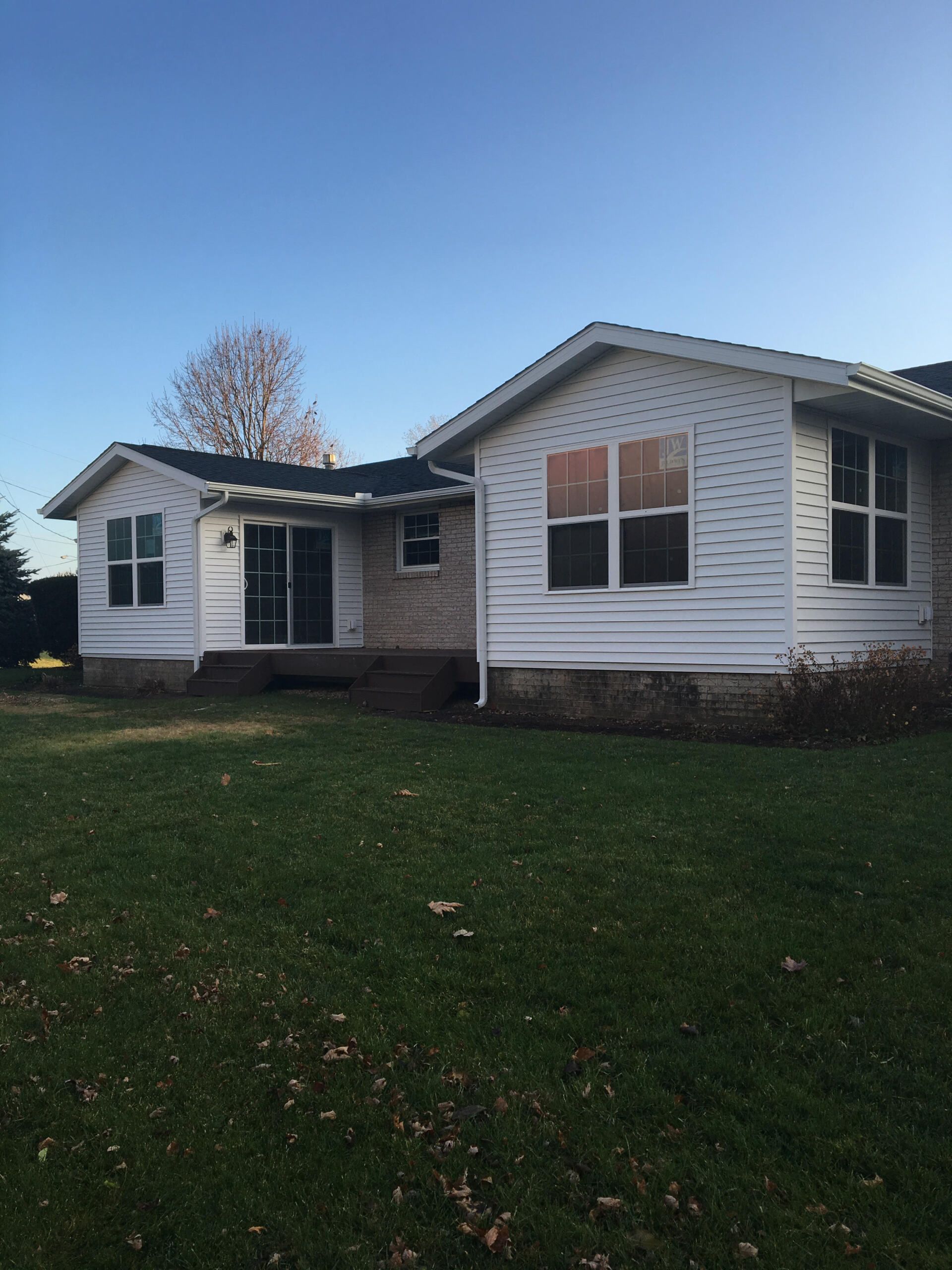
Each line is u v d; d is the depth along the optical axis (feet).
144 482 53.88
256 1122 9.27
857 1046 10.07
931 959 12.01
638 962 12.23
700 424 31.94
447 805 20.51
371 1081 9.86
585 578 35.68
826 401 29.76
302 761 26.30
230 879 16.15
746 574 30.96
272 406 138.72
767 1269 7.09
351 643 56.80
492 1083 9.65
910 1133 8.59
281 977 12.28
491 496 38.68
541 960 12.44
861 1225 7.50
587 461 35.32
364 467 66.08
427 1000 11.50
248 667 48.16
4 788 23.47
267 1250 7.59
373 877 15.87
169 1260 7.48
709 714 32.17
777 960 12.16
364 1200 8.09
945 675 36.42
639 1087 9.46
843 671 30.96
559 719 35.29
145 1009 11.59
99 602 57.67
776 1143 8.54
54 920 14.55
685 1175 8.18
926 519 36.94
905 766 22.82
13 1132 9.23
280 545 53.83
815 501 30.89
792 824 17.90
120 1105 9.57
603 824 18.56
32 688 59.72
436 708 39.47
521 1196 8.05
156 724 35.45
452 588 52.31
